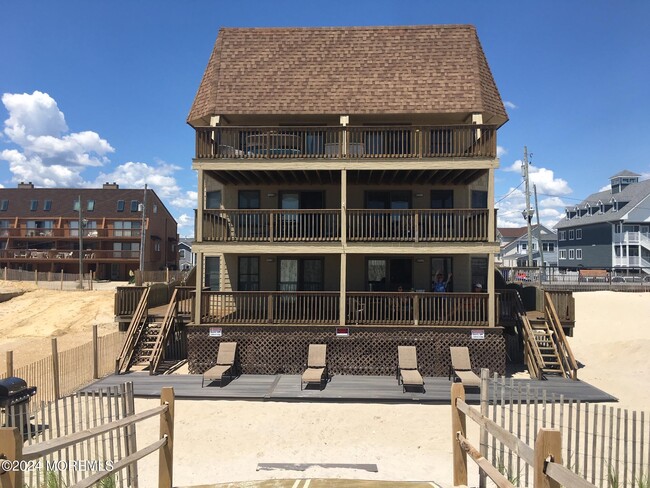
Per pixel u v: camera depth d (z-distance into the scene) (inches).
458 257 714.2
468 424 406.6
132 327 618.5
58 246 2196.1
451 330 578.2
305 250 604.7
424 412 453.4
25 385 379.2
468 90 655.1
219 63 692.7
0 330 1114.1
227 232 679.7
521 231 3848.4
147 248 2208.4
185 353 670.5
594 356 729.0
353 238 604.1
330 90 666.8
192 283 850.1
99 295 1471.5
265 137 642.2
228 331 590.2
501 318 615.5
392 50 688.4
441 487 261.0
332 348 582.6
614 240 2217.0
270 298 597.6
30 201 2324.1
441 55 680.4
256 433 406.3
